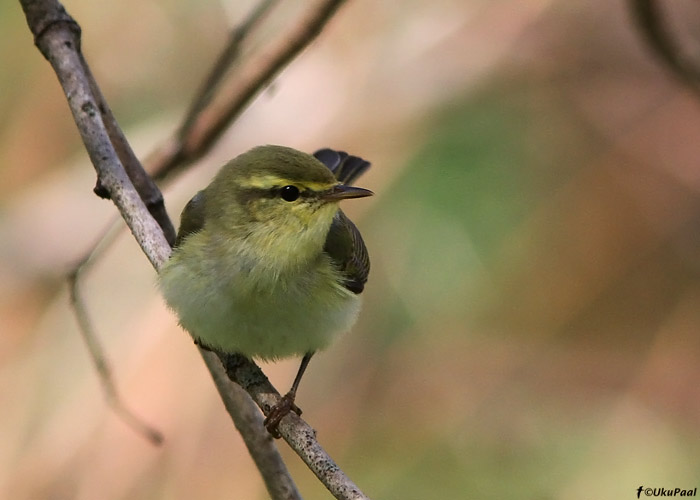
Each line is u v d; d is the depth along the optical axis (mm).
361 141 11930
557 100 12789
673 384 12266
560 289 12461
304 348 7578
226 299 7176
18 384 11016
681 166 12711
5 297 11344
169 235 7922
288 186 7215
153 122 12250
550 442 11922
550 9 12648
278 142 11844
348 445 11516
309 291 7320
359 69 12148
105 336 11055
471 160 12117
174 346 10992
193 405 10906
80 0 12461
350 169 9633
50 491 10695
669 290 12594
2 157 12039
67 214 11719
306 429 6262
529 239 12328
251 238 7203
